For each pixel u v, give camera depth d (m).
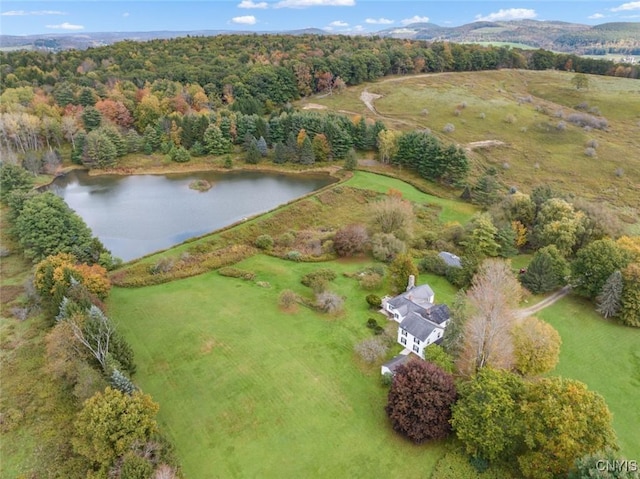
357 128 140.25
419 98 176.88
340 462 41.25
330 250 82.69
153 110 154.88
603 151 137.75
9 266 76.62
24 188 105.50
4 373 50.56
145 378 50.66
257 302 66.00
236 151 146.38
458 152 116.50
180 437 43.50
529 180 123.94
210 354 54.69
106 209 108.31
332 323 61.31
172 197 116.12
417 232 92.62
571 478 34.72
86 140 134.50
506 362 49.03
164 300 65.94
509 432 39.00
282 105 175.88
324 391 49.34
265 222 94.88
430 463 41.09
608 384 52.69
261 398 48.28
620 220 95.75
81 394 42.25
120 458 37.28
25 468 39.56
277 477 39.88
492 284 58.34
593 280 66.94
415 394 42.38
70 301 50.41
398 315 60.84
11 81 164.25
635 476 32.53
